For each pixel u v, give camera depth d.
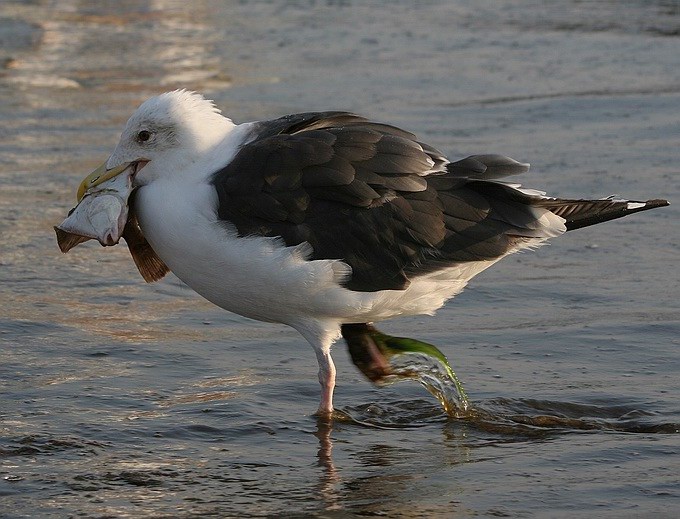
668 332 13.23
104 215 11.15
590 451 10.47
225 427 11.11
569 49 29.75
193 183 11.06
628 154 20.42
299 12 35.81
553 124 22.61
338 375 12.57
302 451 10.62
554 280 15.11
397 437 10.99
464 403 11.54
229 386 12.11
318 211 10.87
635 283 14.88
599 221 11.26
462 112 23.59
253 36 32.12
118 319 13.95
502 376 12.26
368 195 10.85
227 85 26.05
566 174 19.23
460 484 9.80
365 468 10.22
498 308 14.24
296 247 10.76
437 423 11.34
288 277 10.78
